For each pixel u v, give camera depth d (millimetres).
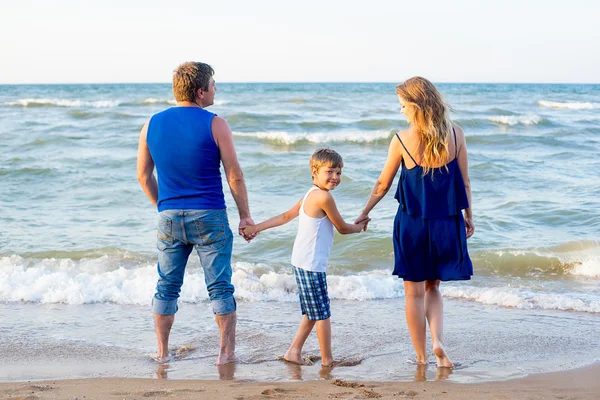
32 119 25734
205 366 3965
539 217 9367
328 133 20406
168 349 4309
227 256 3953
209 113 3828
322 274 3990
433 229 3760
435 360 4141
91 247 7883
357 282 6203
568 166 14266
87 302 5672
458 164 3807
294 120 24750
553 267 7094
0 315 5246
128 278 6305
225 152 3816
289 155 16672
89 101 35906
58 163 14500
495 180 12539
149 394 3146
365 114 28969
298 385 3410
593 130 22156
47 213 9852
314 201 3910
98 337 4652
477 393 3248
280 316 5309
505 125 23984
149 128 3834
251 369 3912
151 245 8055
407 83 3723
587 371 3812
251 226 4023
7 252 7562
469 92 62625
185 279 6105
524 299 5750
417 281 3893
